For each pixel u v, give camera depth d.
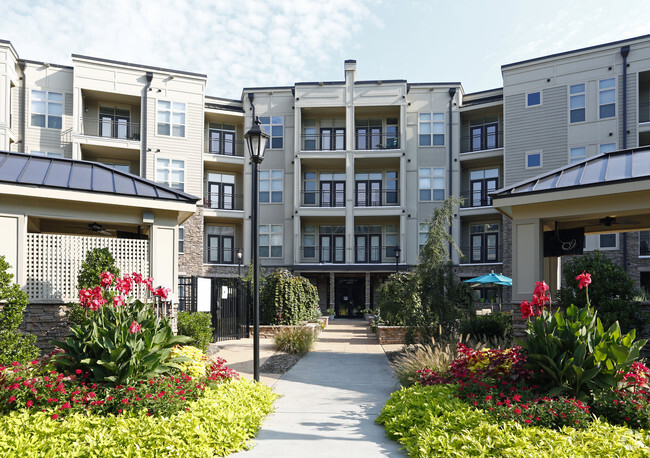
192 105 28.86
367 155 29.61
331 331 21.70
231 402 6.59
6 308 8.23
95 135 27.73
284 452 5.43
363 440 5.88
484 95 30.50
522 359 6.66
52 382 6.06
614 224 11.88
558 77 25.95
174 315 11.54
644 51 24.19
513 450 4.70
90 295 7.27
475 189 30.33
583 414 5.62
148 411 5.92
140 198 10.95
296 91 30.02
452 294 13.05
